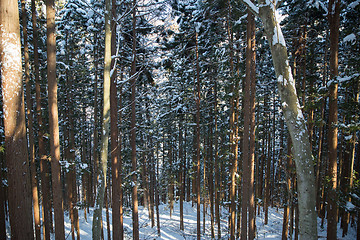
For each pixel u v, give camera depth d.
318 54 13.98
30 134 9.79
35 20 9.66
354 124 7.89
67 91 14.78
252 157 10.07
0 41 4.70
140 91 16.14
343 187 11.80
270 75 16.91
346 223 15.18
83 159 22.19
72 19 14.37
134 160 11.95
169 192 22.06
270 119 21.94
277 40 3.53
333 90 8.89
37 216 10.09
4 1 4.63
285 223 13.33
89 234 15.80
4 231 9.04
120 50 11.86
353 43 9.19
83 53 16.09
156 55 12.23
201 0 11.59
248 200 10.00
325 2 11.67
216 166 15.84
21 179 4.70
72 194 14.42
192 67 14.27
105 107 6.06
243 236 9.85
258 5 3.75
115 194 10.52
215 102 15.21
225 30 12.09
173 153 24.77
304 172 3.31
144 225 19.02
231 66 11.17
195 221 19.86
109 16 6.21
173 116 16.12
